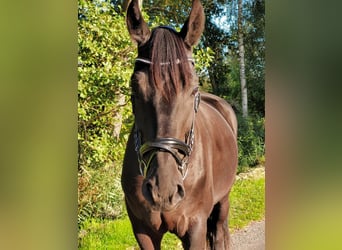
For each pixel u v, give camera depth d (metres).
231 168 3.35
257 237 4.75
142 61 2.16
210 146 2.83
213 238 3.62
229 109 3.99
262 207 5.70
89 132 4.69
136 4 2.31
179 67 2.08
